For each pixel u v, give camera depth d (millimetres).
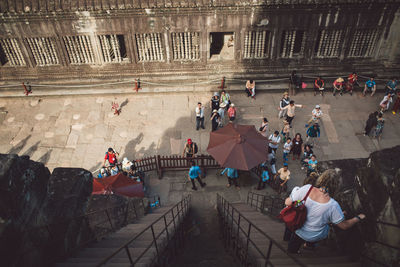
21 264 4809
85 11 15328
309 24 16203
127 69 17875
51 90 18078
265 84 18125
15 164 5250
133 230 7844
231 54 18141
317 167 7379
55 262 5688
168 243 7328
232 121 16406
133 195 9766
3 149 15508
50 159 15055
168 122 16641
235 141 11867
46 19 15680
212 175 14109
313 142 15398
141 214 9898
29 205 5422
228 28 16281
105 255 6059
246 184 13641
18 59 17516
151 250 6273
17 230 4879
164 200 13156
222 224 10148
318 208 4352
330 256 5000
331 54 17562
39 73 17922
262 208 11242
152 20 15852
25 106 17656
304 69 18078
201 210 12508
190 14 15656
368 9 15648
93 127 16469
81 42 16797
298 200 4480
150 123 16609
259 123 16484
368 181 4633
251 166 11406
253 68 18016
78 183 7523
